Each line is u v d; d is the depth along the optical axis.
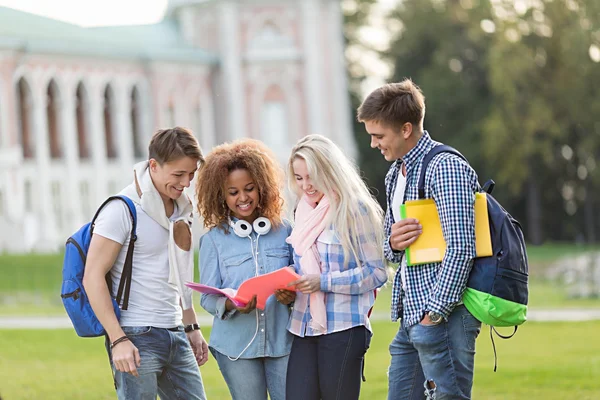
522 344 20.36
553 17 68.38
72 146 60.97
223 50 67.75
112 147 65.00
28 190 58.91
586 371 16.11
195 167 8.37
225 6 67.44
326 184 8.45
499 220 8.05
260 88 68.31
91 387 15.85
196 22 68.88
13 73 57.09
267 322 8.62
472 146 74.88
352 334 8.51
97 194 62.12
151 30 68.62
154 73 64.75
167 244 8.48
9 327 25.64
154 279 8.43
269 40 68.50
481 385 14.98
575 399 13.62
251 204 8.60
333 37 69.75
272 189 8.64
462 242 7.91
